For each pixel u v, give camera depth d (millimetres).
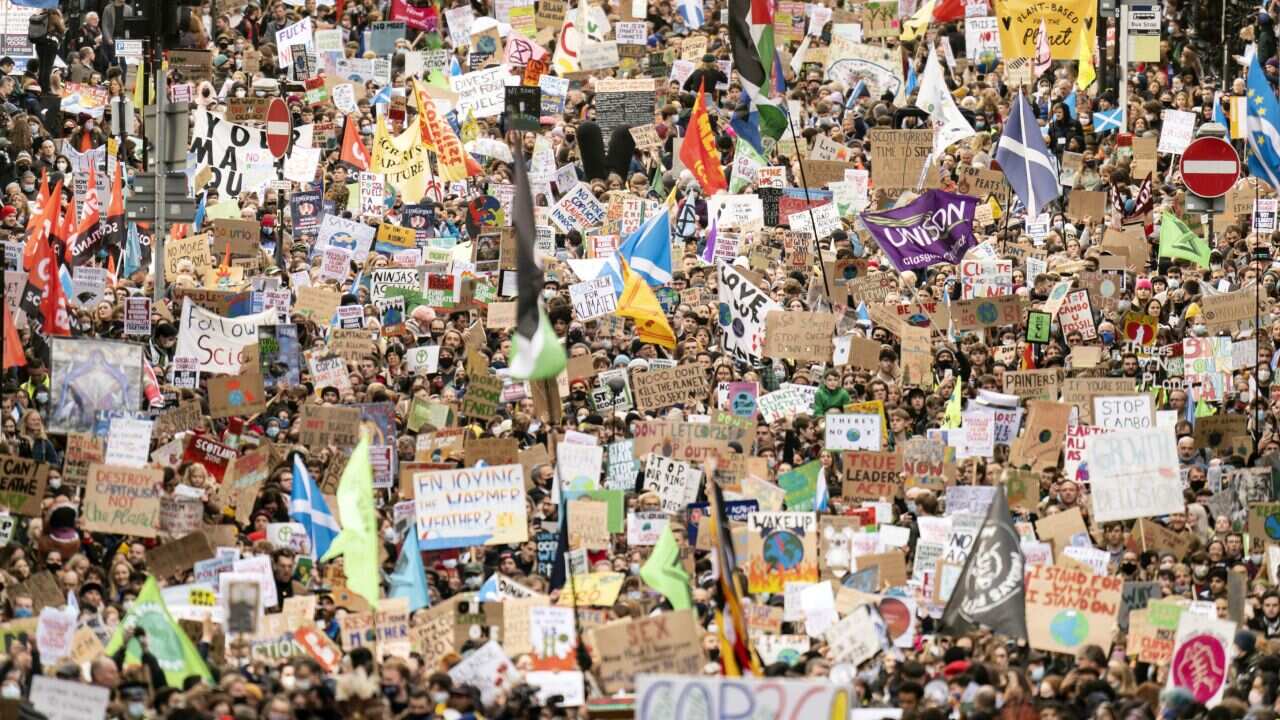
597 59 120750
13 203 94625
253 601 57594
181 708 49125
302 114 111438
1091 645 56250
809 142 106000
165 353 81125
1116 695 54000
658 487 69312
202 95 109562
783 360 82438
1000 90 117125
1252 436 76938
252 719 49031
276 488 67688
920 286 89750
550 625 58406
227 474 67625
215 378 72812
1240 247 93125
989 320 83688
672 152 105938
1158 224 98062
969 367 80750
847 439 72312
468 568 64500
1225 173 89188
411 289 87500
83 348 69188
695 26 127188
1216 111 108625
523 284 53094
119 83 107750
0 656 52812
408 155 102688
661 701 45000
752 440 71938
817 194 95500
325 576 64000
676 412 72500
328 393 75750
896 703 54906
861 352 79062
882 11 123625
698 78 113875
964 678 54438
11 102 107562
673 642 53875
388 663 52844
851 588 62031
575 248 95188
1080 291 83125
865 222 89312
